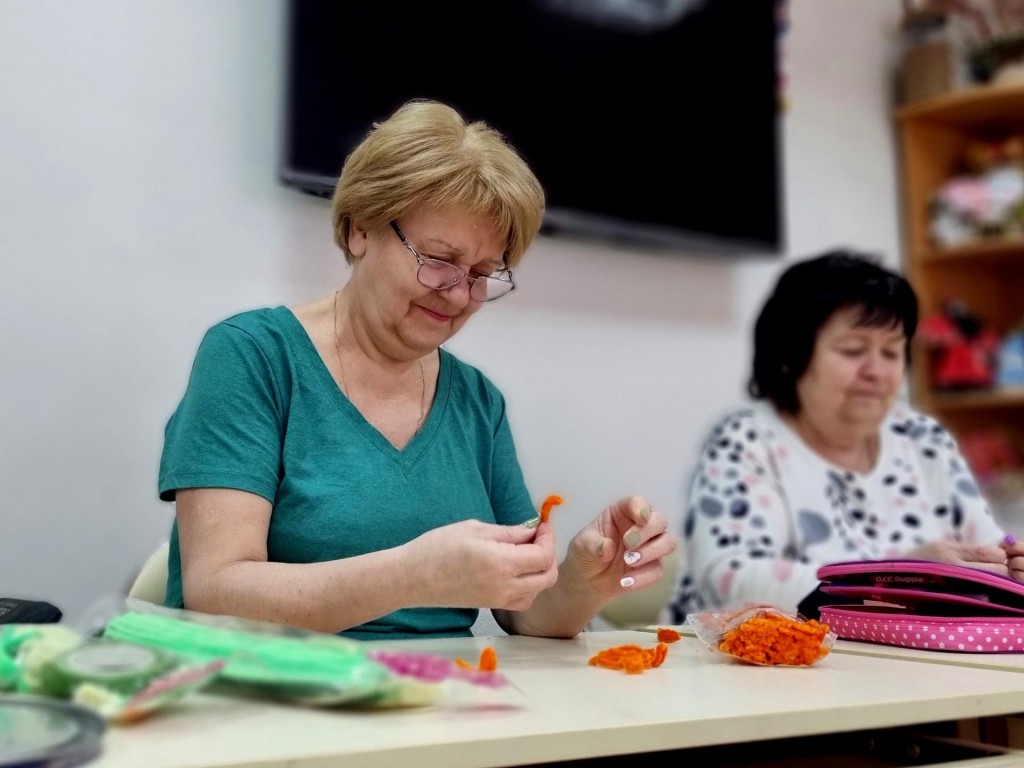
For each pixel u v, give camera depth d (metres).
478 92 1.79
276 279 1.61
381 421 0.99
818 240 2.35
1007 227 2.34
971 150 2.55
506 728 0.50
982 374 2.36
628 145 1.97
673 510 2.02
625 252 2.01
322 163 1.60
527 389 1.85
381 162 0.90
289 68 1.58
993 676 0.72
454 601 0.69
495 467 1.11
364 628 0.91
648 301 2.03
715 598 1.31
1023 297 2.63
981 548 1.11
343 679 0.52
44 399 1.42
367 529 0.90
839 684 0.67
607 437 1.95
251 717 0.51
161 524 1.50
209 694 0.56
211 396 0.87
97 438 1.46
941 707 0.62
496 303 1.83
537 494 1.84
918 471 1.56
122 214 1.49
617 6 1.99
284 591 0.72
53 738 0.42
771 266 2.24
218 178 1.57
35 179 1.43
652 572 0.91
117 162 1.49
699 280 2.12
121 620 0.61
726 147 2.12
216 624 0.58
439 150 0.89
